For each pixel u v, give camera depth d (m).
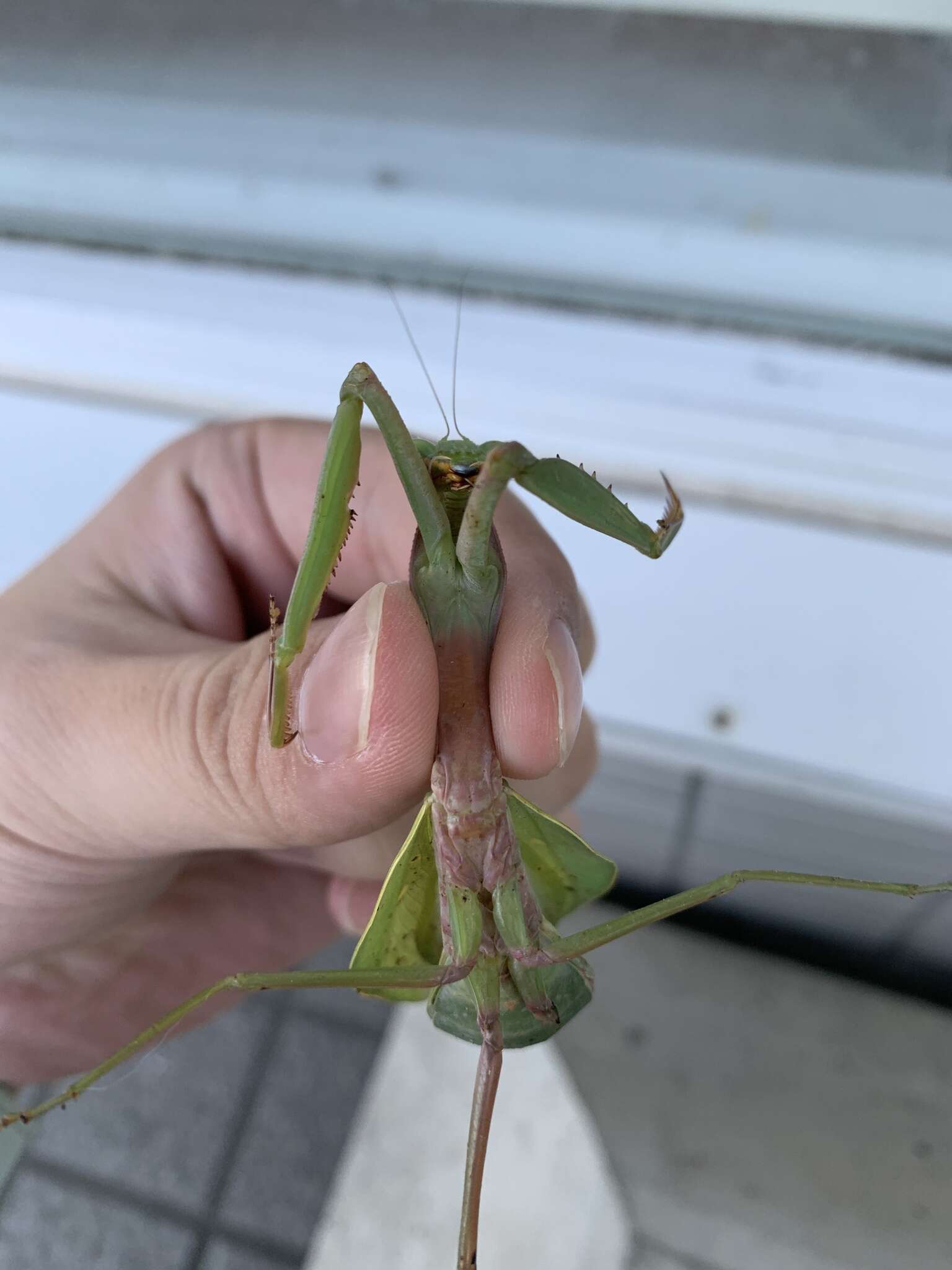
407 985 0.08
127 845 0.10
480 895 0.09
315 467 0.12
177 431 0.15
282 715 0.08
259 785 0.09
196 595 0.13
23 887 0.11
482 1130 0.08
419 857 0.09
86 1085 0.08
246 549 0.13
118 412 0.15
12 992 0.14
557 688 0.09
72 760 0.09
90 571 0.12
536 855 0.10
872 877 0.16
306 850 0.14
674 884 0.20
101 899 0.12
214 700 0.09
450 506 0.08
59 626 0.11
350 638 0.09
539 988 0.09
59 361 0.15
